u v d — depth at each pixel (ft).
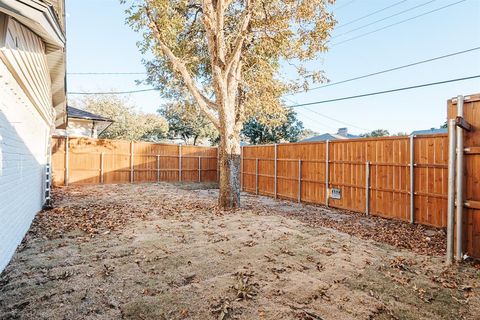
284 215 22.74
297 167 30.76
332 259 11.99
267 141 71.72
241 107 29.01
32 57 11.59
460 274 10.62
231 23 26.48
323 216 22.88
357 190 24.48
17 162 11.97
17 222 12.34
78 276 9.75
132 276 9.87
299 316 7.55
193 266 10.89
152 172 46.11
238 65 25.85
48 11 7.73
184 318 7.38
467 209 11.84
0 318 7.15
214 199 29.27
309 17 21.91
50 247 12.76
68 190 33.81
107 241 13.88
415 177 20.36
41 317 7.25
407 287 9.51
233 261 11.48
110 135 75.61
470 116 11.72
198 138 88.63
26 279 9.41
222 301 8.25
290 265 11.20
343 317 7.56
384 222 20.86
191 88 23.58
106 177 42.06
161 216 20.21
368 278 10.14
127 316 7.41
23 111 12.96
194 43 27.89
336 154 26.43
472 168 11.65
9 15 7.19
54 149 38.04
